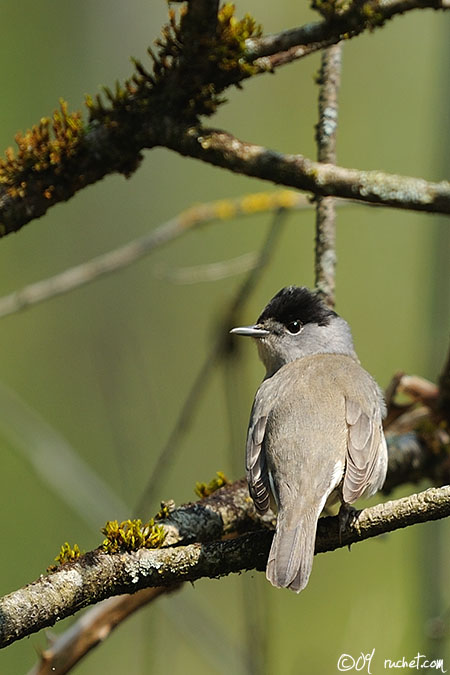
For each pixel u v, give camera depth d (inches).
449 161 463.2
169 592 335.6
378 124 696.4
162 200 674.8
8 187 296.2
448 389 380.2
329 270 370.3
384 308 657.0
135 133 298.8
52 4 672.4
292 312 371.9
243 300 410.3
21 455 455.8
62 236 655.1
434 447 381.4
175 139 297.0
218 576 261.9
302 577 259.6
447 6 288.2
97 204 664.4
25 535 572.7
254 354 611.2
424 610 418.6
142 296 650.2
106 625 331.0
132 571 250.7
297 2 698.2
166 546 272.7
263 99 707.4
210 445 605.0
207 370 406.9
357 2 287.9
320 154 347.9
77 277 434.9
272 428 307.1
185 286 654.5
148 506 387.5
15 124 649.0
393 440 382.3
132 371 627.5
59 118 299.3
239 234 677.9
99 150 298.0
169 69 299.0
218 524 290.8
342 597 560.1
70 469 447.2
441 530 422.6
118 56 677.3
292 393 316.2
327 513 350.9
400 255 663.1
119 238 663.1
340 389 318.0
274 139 699.4
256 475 297.1
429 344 459.2
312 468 294.8
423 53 697.6
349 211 670.5
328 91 349.7
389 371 644.1
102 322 639.1
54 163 296.2
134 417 610.5
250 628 386.0
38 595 240.5
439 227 463.8
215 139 295.9
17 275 642.8
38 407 616.1
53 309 636.1
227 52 294.8
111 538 254.8
